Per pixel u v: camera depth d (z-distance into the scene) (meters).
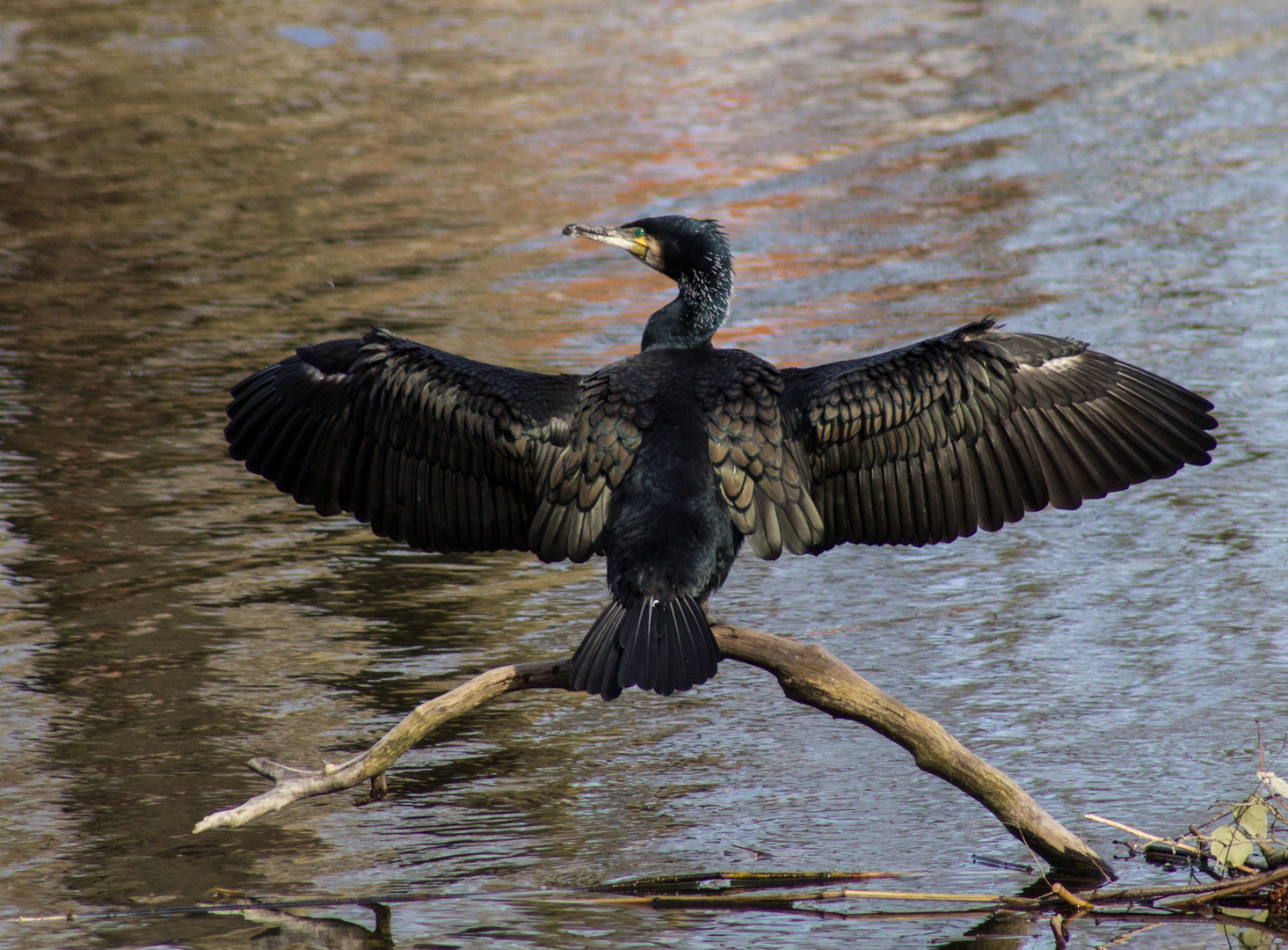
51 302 19.62
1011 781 8.06
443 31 33.81
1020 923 7.66
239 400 7.79
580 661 6.89
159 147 26.06
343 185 24.14
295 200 23.48
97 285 20.25
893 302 19.02
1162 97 28.14
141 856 8.52
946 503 7.31
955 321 18.23
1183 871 8.16
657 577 7.01
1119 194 23.12
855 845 8.54
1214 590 11.84
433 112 27.75
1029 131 26.33
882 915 7.78
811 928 7.67
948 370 7.20
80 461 14.94
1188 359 16.80
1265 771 8.28
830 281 19.84
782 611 11.85
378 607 11.96
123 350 17.97
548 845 8.61
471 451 7.43
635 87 29.17
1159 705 10.04
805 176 24.20
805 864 8.35
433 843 8.66
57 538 13.19
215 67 30.91
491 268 20.67
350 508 7.69
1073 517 13.52
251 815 7.93
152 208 23.27
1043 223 21.92
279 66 30.95
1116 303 18.66
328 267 20.78
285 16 35.28
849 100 28.27
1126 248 20.78
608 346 17.75
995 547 12.98
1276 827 8.56
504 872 8.34
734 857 8.44
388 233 22.08
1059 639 11.14
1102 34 32.88
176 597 12.08
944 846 8.52
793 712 10.34
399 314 18.95
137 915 7.89
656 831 8.74
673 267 8.23
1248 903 7.82
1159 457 7.30
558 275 20.41
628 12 35.31
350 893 8.12
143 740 9.86
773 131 26.45
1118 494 13.93
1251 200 22.64
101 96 28.95
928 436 7.24
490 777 9.47
